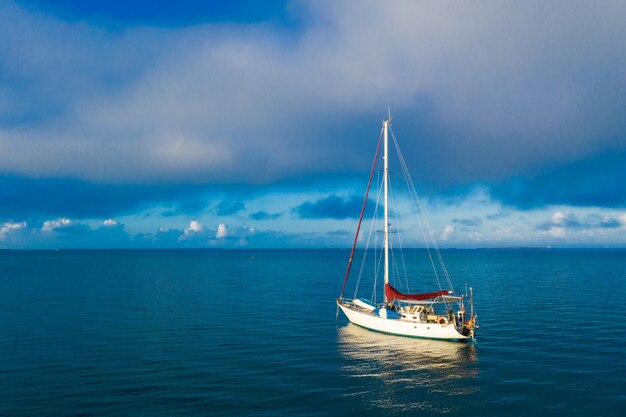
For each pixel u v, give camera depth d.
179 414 25.33
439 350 39.25
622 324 50.44
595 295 77.94
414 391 29.22
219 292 85.25
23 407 26.17
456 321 43.06
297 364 35.06
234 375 32.19
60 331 47.09
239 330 47.78
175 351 38.88
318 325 50.66
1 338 43.78
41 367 33.97
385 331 45.91
